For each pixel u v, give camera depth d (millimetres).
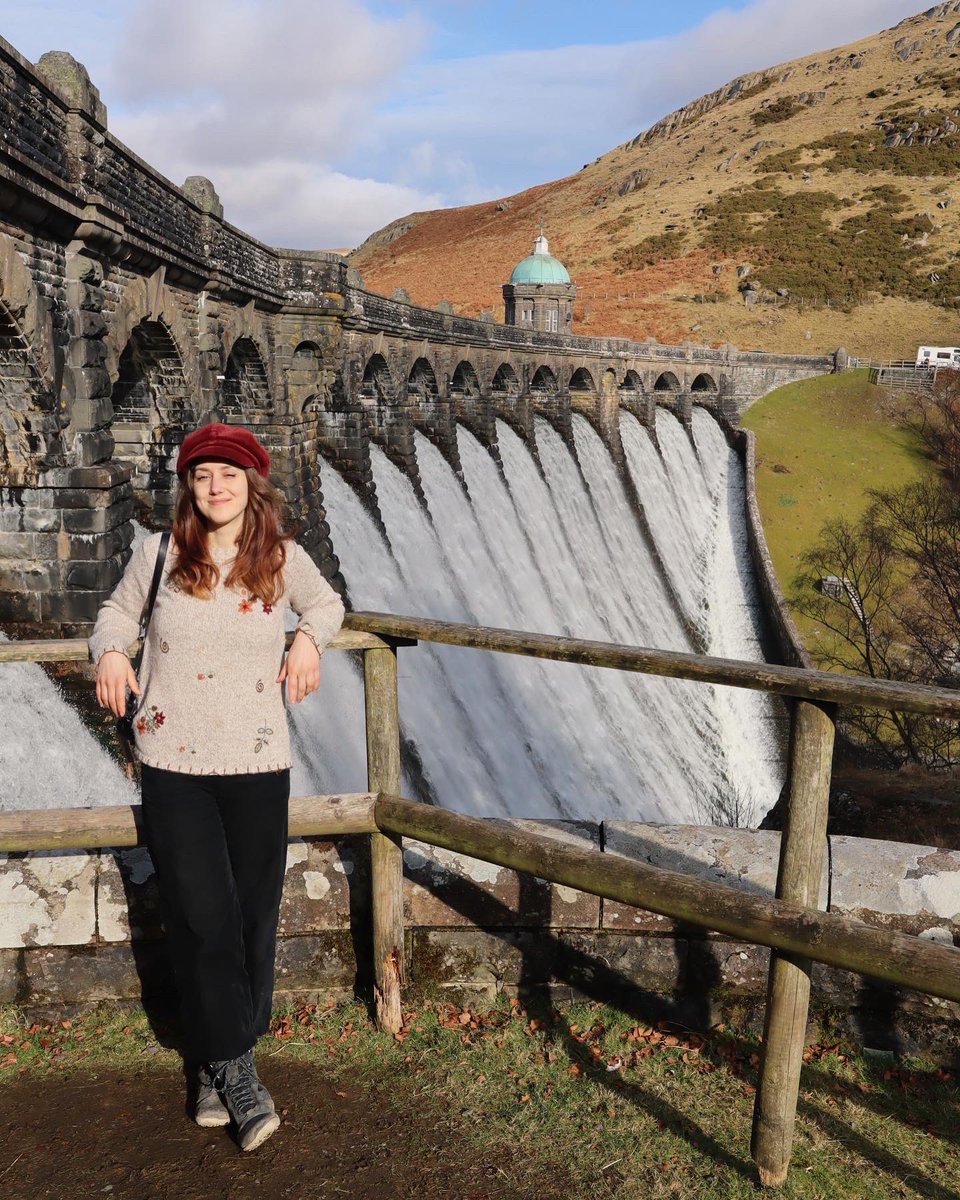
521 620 30859
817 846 3074
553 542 38281
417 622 3738
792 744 3084
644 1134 3514
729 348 63844
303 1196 3168
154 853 3289
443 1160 3361
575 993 4348
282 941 4328
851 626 42844
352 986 4367
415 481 29797
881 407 62938
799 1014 3127
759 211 100875
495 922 4312
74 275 12438
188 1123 3512
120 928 4164
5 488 12820
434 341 32219
